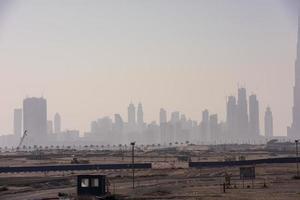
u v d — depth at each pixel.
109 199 103.56
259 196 106.12
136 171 198.88
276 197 104.00
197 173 185.62
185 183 142.38
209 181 148.25
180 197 106.69
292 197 103.62
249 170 150.75
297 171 175.12
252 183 135.62
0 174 190.75
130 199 104.44
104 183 105.75
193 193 114.19
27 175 185.62
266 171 187.00
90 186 105.25
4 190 130.00
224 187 118.62
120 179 161.75
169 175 177.25
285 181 142.12
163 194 113.50
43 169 199.88
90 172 196.62
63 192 121.31
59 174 189.62
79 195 105.62
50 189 132.50
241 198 103.00
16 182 155.00
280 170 190.75
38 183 151.12
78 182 106.00
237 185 132.25
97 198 101.25
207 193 113.62
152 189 125.62
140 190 123.69
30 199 107.81
